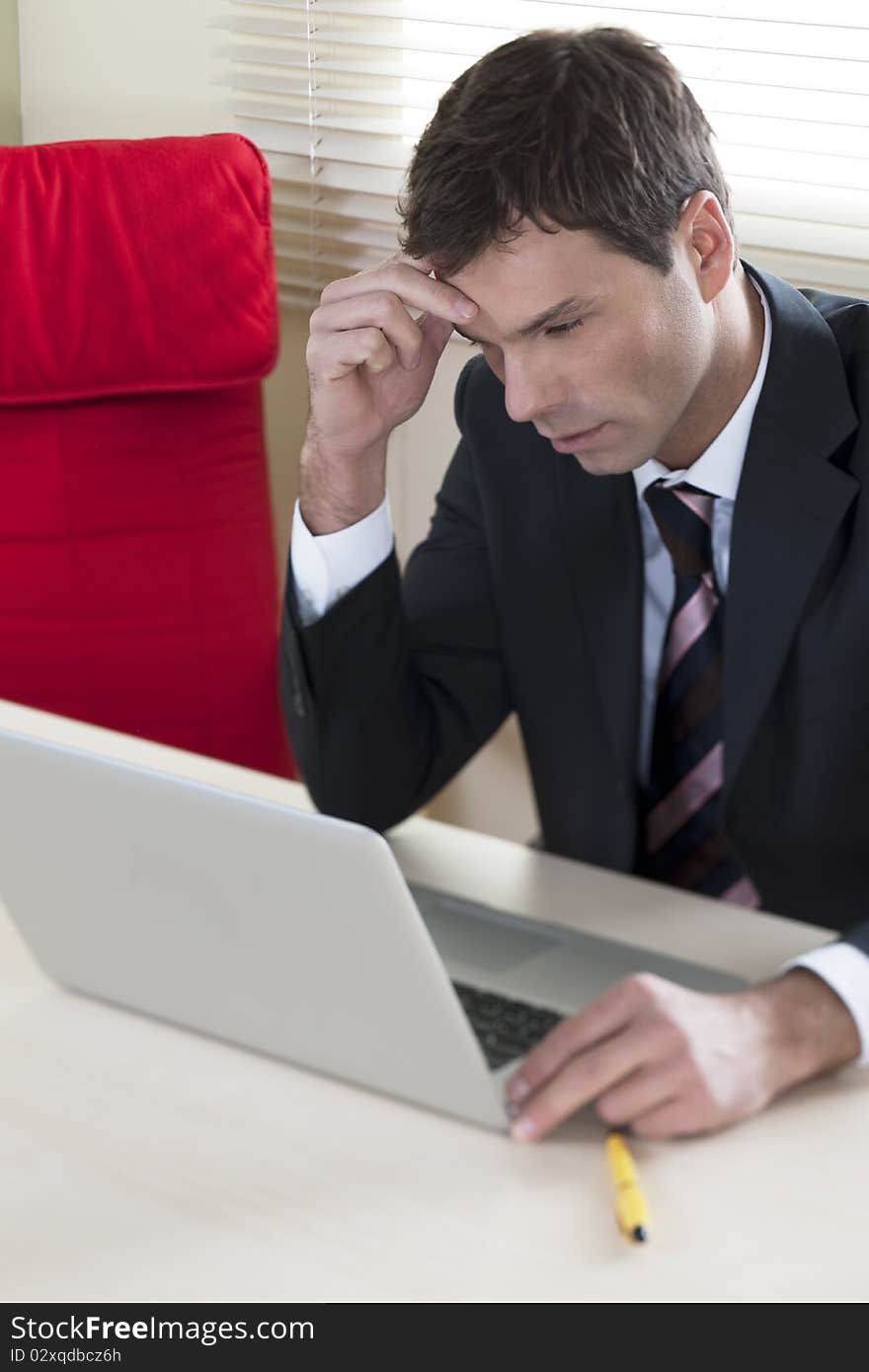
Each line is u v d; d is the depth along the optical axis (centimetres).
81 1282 80
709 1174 88
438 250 111
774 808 139
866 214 188
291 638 140
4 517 195
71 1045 102
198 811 89
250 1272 81
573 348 113
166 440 196
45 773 95
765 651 133
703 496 135
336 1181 88
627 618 141
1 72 236
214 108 225
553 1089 91
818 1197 87
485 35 204
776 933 117
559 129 105
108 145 195
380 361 129
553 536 144
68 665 198
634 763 144
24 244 190
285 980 94
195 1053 101
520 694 150
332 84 215
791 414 130
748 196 194
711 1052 92
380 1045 93
